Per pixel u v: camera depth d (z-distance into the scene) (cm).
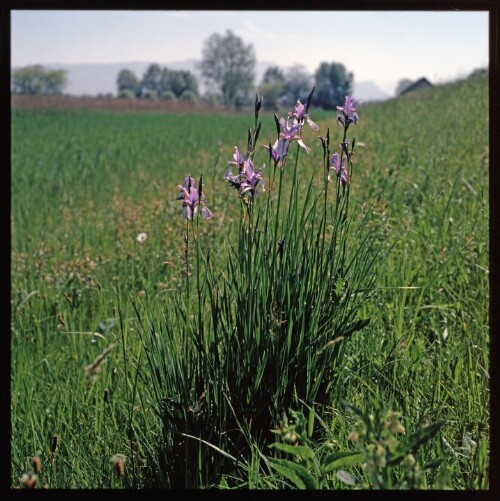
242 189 292
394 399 321
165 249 576
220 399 297
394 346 359
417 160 887
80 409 369
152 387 339
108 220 845
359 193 629
